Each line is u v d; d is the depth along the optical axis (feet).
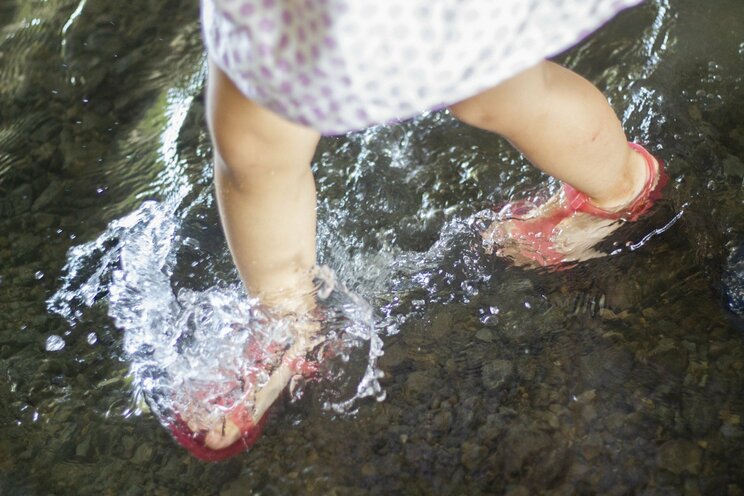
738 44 6.53
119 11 7.74
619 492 4.40
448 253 5.68
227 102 3.99
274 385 5.05
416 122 6.54
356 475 4.66
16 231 6.19
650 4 6.94
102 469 4.86
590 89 4.82
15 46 7.62
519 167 6.11
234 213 4.52
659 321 5.10
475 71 3.53
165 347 5.33
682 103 6.22
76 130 6.85
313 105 3.50
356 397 5.00
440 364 5.12
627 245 5.47
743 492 4.30
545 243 5.53
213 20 3.57
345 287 5.47
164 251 5.90
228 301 5.37
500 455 4.64
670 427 4.61
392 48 3.35
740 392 4.71
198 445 4.86
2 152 6.75
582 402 4.80
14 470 4.91
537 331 5.20
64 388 5.28
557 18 3.59
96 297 5.73
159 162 6.52
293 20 3.31
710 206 5.56
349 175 6.23
